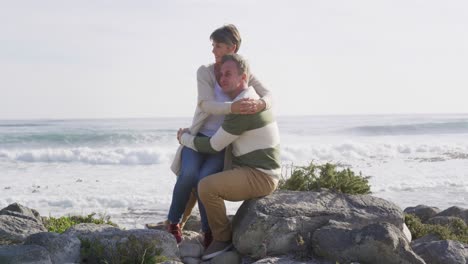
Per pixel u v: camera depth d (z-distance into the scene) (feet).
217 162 16.31
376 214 16.74
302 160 85.35
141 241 15.31
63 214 39.78
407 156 89.97
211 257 16.16
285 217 15.90
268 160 15.89
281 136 129.18
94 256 15.28
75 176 62.59
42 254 14.14
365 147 96.32
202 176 16.10
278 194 17.02
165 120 269.64
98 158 79.87
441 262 15.85
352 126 157.38
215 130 16.58
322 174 18.99
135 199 45.21
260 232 15.74
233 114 15.16
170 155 80.84
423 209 24.23
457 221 21.54
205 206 15.79
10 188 52.26
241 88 15.81
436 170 69.05
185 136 16.24
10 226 17.25
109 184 55.06
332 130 144.66
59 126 167.43
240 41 16.46
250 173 15.79
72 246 15.14
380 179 60.08
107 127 158.81
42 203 44.09
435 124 152.87
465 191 51.47
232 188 15.65
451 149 100.32
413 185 55.01
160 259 15.05
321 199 17.11
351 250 15.01
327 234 15.46
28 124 191.31
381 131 144.56
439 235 19.34
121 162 78.64
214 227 16.16
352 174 19.24
